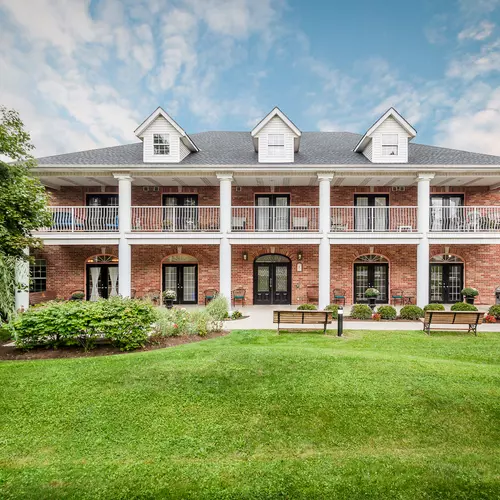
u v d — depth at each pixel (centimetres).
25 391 545
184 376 596
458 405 499
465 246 1659
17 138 1077
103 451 414
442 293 1678
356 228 1552
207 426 461
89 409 497
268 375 600
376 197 1708
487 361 738
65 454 409
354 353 727
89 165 1391
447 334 980
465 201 1681
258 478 365
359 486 352
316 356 692
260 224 1677
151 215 1688
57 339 817
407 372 607
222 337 955
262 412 491
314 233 1409
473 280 1661
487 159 1469
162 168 1398
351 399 518
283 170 1400
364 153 1577
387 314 1223
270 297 1695
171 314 959
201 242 1414
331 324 1155
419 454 407
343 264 1666
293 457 403
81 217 1648
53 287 1652
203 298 1678
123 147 1686
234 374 604
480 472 374
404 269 1662
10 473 375
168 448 420
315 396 527
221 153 1606
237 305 1659
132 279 1680
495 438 437
